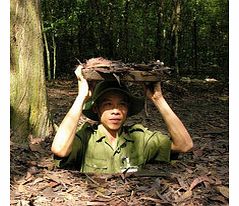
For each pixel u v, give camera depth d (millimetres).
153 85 3334
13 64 4227
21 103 4250
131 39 18391
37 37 4336
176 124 3393
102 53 16875
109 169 3480
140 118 6691
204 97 10789
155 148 3543
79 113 3277
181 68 19047
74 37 16219
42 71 4395
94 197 3266
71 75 15344
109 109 3373
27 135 4293
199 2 18828
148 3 17938
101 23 16469
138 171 3527
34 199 3221
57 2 14156
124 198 3260
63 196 3279
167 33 18391
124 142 3508
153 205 3184
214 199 3314
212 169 3994
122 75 3176
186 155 4445
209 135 5879
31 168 3723
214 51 19344
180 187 3459
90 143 3490
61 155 3299
